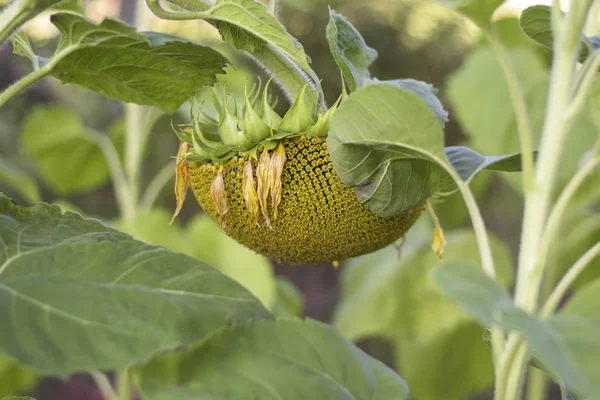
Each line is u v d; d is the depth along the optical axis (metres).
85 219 1.13
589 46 1.13
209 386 1.02
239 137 1.13
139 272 1.05
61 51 1.12
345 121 1.07
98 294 1.02
